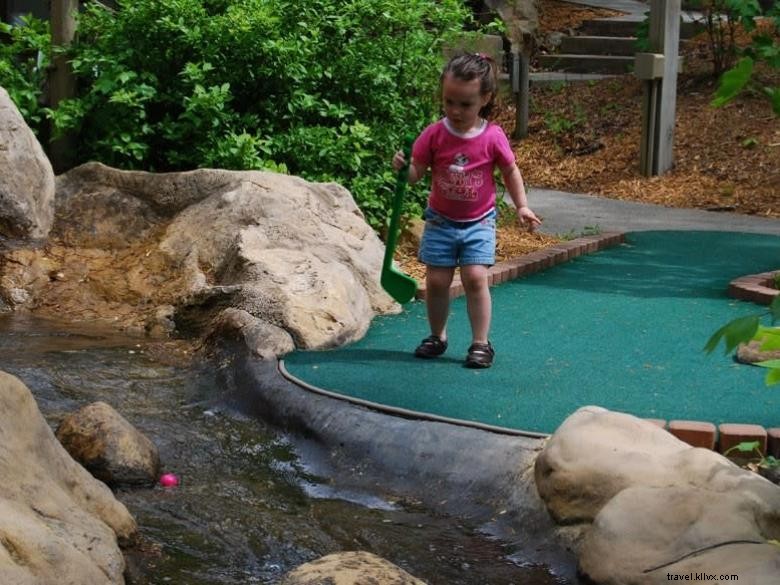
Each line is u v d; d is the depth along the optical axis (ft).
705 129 46.75
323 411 18.45
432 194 21.27
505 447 16.62
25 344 22.62
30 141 27.09
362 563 12.75
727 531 13.16
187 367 21.97
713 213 39.32
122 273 25.86
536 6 60.44
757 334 11.30
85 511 13.58
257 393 19.86
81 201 27.68
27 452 13.55
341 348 22.25
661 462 14.74
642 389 19.31
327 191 27.66
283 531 15.31
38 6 41.16
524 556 14.87
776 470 16.02
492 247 21.07
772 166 43.11
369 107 32.35
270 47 29.81
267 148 29.94
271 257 24.43
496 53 54.44
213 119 29.63
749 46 49.26
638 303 25.99
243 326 21.99
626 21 58.70
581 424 15.65
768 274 28.04
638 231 35.42
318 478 17.31
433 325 21.44
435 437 17.17
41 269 25.96
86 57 30.37
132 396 20.25
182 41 30.32
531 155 48.37
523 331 23.35
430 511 16.11
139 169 31.24
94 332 23.81
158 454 17.31
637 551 13.43
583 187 44.47
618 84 52.95
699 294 26.99
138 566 13.98
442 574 14.33
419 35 32.99
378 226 30.89
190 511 15.84
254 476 17.34
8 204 26.48
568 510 14.97
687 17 56.44
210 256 25.38
